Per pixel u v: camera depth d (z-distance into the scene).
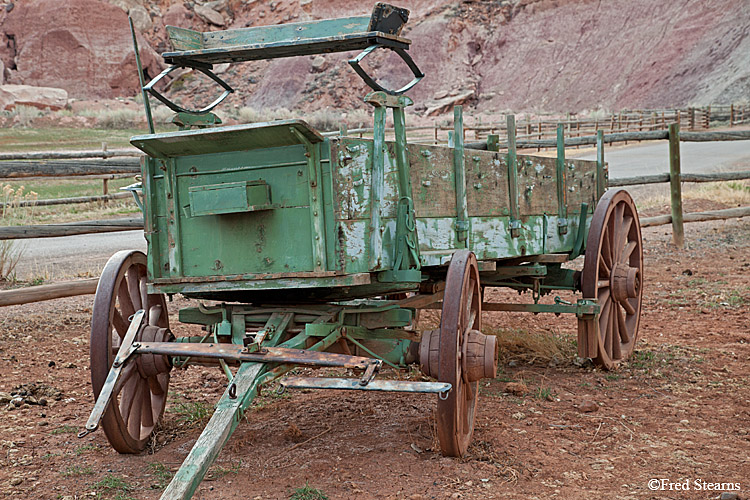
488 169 4.74
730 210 12.77
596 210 5.70
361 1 90.81
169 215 3.84
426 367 3.87
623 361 6.00
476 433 4.29
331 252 3.56
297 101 78.12
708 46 68.94
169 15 86.44
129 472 3.82
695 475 3.72
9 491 3.55
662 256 11.23
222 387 5.45
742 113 47.62
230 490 3.56
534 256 5.59
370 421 4.57
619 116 47.53
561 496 3.45
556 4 86.31
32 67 72.19
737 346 6.36
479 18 89.06
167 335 4.05
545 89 78.81
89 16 74.31
